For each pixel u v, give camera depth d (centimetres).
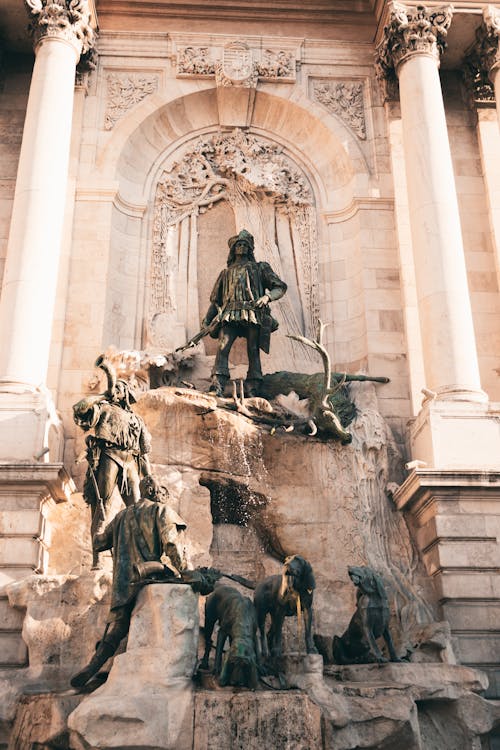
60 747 877
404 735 897
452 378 1437
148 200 1839
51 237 1512
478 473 1284
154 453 1348
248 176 1858
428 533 1316
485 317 1705
